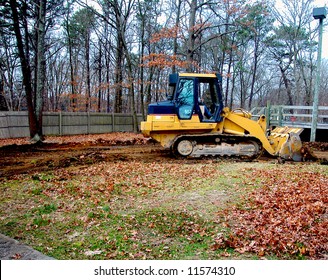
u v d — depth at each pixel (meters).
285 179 8.15
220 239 4.89
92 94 38.91
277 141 11.63
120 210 6.19
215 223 5.55
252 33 33.56
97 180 8.28
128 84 26.78
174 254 4.51
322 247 4.57
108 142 17.17
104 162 10.95
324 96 47.69
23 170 9.69
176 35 22.23
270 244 4.69
